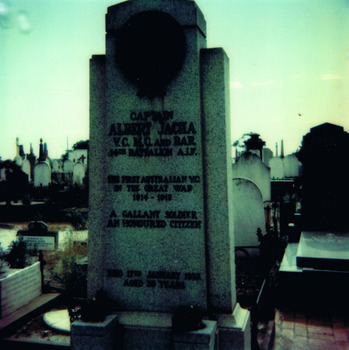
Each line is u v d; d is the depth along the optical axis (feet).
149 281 10.20
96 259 10.67
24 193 39.50
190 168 9.95
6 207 37.73
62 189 48.19
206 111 9.98
